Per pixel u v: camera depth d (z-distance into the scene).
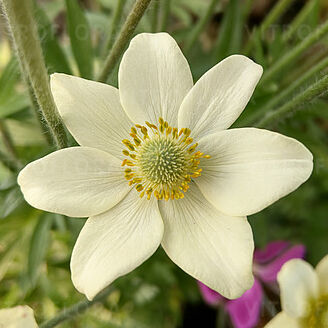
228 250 0.09
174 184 0.10
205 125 0.10
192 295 0.16
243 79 0.10
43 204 0.09
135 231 0.10
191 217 0.10
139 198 0.10
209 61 0.16
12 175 0.13
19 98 0.13
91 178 0.10
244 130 0.10
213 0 0.15
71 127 0.10
